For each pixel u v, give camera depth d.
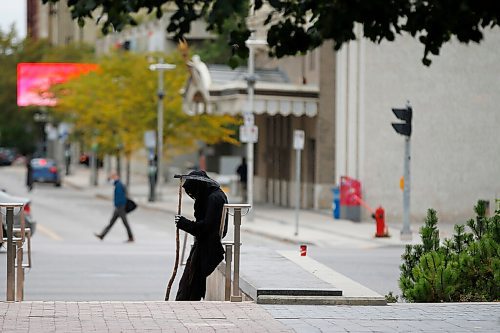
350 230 89.81
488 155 100.06
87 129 157.50
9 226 32.41
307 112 113.06
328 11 21.00
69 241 79.88
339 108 103.12
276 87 111.44
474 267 35.91
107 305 31.80
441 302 34.56
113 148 149.25
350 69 100.62
